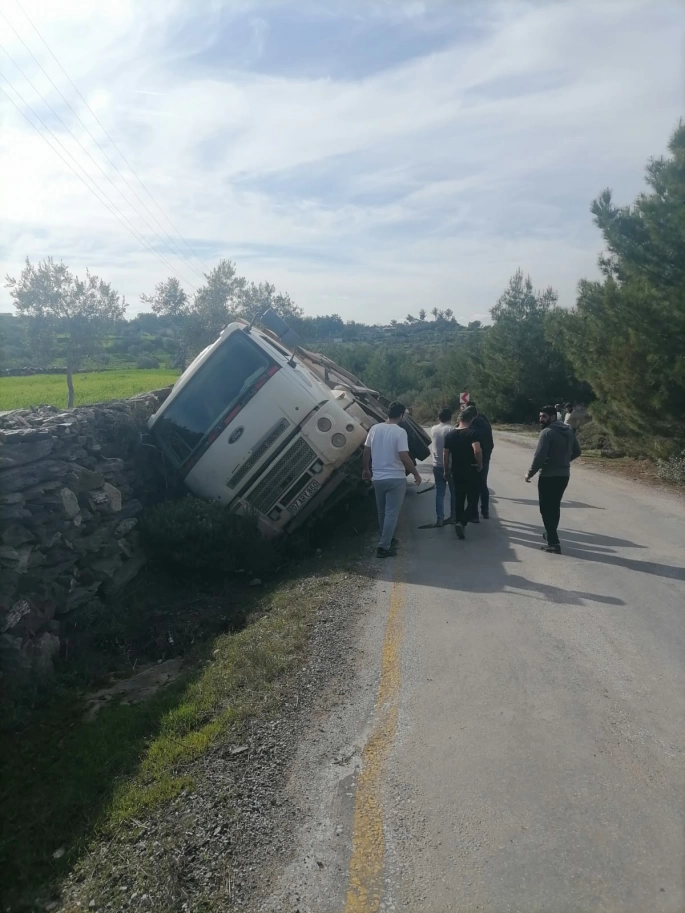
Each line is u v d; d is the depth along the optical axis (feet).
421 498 41.96
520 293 104.73
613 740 12.96
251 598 24.59
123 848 11.47
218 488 29.25
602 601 20.49
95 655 20.70
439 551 27.73
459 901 9.46
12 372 108.78
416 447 42.04
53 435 21.66
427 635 18.63
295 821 11.39
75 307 67.36
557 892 9.45
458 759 12.69
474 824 10.92
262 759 13.21
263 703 15.35
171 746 14.30
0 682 17.31
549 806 11.20
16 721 16.71
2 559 18.07
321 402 29.40
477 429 32.42
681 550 26.00
